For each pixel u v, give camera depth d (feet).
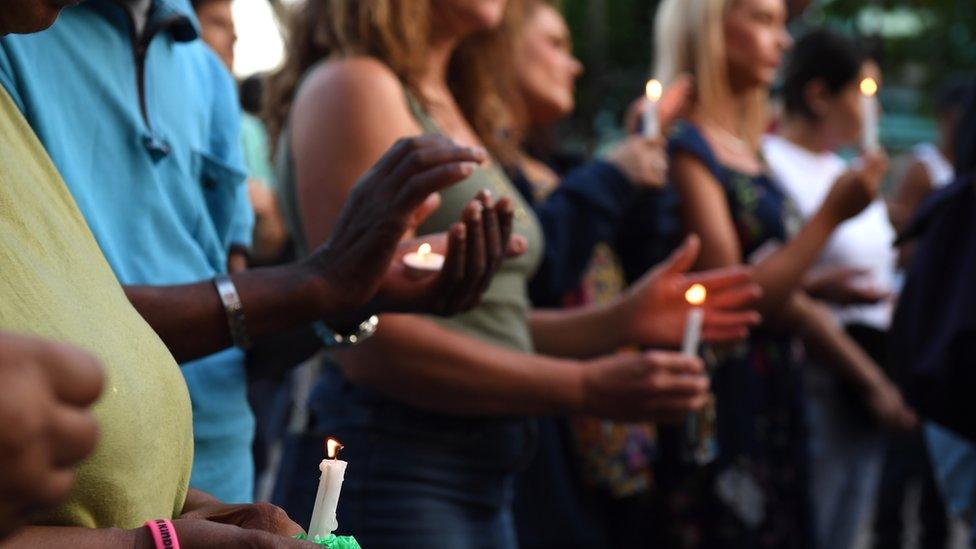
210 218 10.70
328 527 5.89
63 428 3.49
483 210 9.76
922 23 60.90
